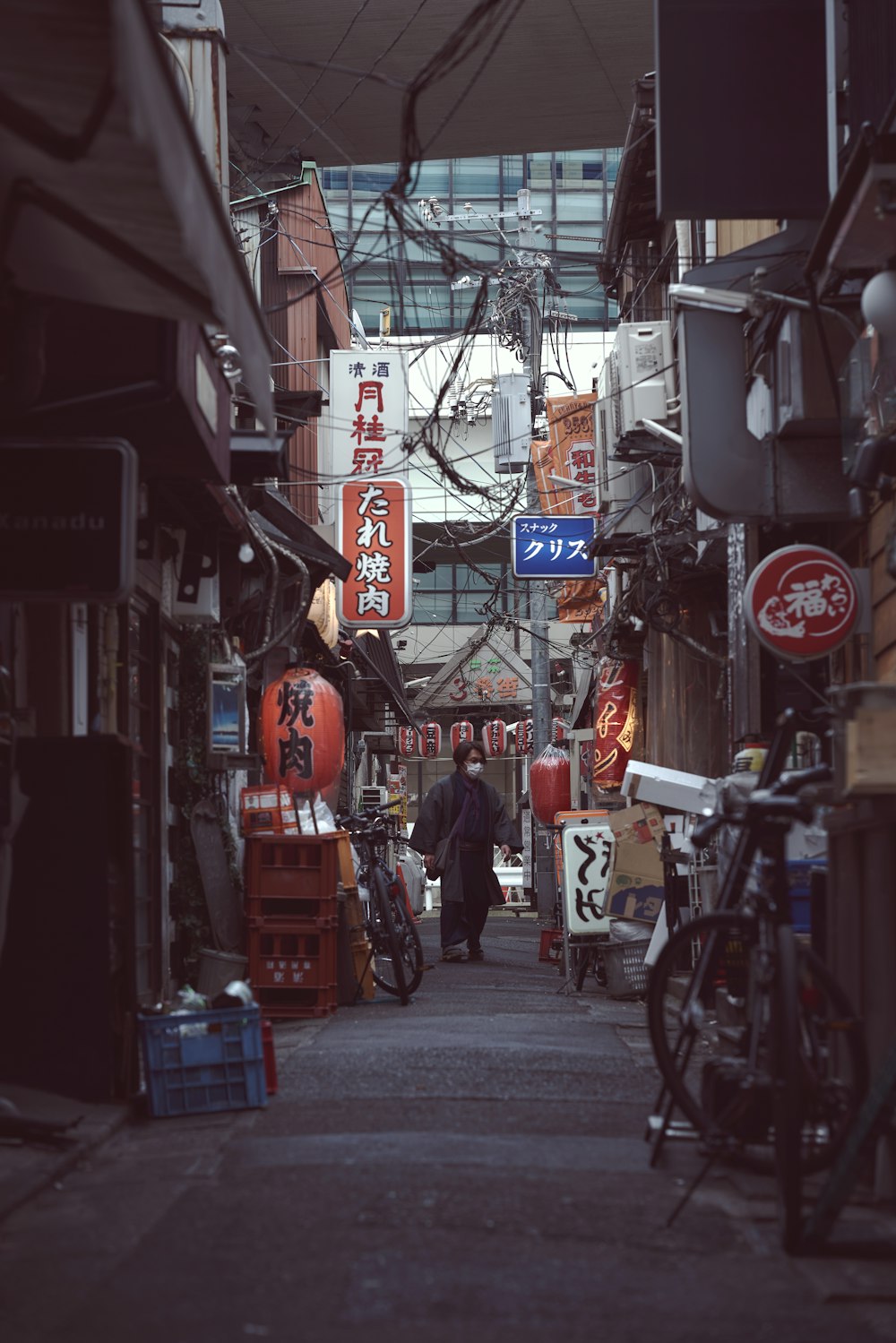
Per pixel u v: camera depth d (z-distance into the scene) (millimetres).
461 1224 4738
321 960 10938
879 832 5348
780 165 9320
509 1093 7359
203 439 7715
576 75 19094
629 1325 3811
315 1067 8195
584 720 33750
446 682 45031
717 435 9984
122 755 7098
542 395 25422
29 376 5496
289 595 16578
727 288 9961
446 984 14062
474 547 45406
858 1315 3943
